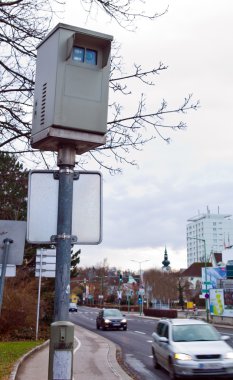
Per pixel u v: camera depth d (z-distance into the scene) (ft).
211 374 36.60
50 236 10.54
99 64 10.57
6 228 17.20
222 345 39.42
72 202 10.53
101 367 46.50
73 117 10.20
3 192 24.72
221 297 155.74
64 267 10.02
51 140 10.37
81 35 10.33
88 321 161.27
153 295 298.35
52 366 9.37
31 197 10.64
